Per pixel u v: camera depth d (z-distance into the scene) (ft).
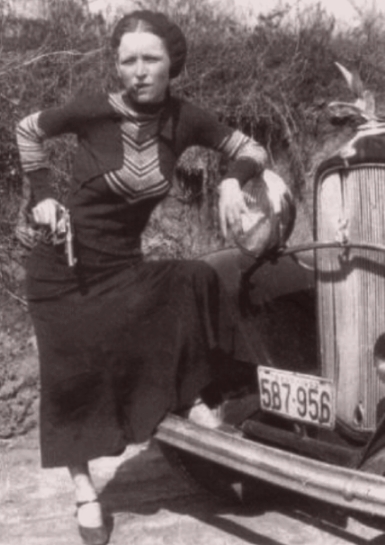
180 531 15.06
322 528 15.20
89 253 13.97
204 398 15.10
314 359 14.83
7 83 22.36
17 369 19.06
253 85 24.88
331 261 13.87
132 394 14.37
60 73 22.98
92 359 14.11
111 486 16.63
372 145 13.23
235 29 25.86
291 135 24.99
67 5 24.17
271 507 15.96
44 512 15.70
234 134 14.08
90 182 13.71
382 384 13.69
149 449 18.20
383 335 13.56
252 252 14.26
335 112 13.99
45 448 14.43
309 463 12.70
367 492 12.10
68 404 14.33
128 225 14.03
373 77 26.86
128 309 14.05
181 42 13.65
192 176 23.73
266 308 14.74
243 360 14.48
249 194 14.32
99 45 23.63
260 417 15.06
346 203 13.48
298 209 24.82
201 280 14.32
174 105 13.88
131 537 14.84
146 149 13.67
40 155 13.91
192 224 23.67
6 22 23.71
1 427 18.44
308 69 25.84
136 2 25.27
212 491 15.78
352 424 13.98
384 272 13.43
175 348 14.17
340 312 13.88
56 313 14.11
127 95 13.60
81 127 13.73
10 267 21.31
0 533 14.97
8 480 16.83
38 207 13.70
